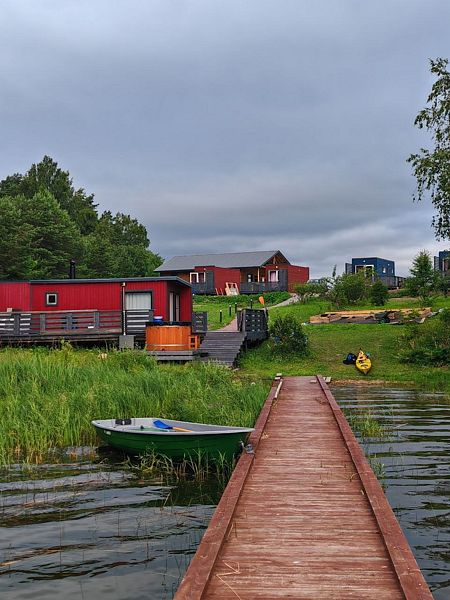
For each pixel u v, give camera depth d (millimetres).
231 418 13180
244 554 6035
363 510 7477
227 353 27266
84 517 8031
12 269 57531
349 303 46781
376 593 5137
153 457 10719
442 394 20844
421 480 9547
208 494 9117
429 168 25906
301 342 29094
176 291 31734
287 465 9859
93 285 29516
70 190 103625
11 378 16234
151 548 6961
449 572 6234
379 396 20344
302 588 5246
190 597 4934
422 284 44969
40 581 6141
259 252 70500
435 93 25781
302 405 16609
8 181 99750
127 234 119438
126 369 19875
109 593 5879
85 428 13180
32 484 9633
